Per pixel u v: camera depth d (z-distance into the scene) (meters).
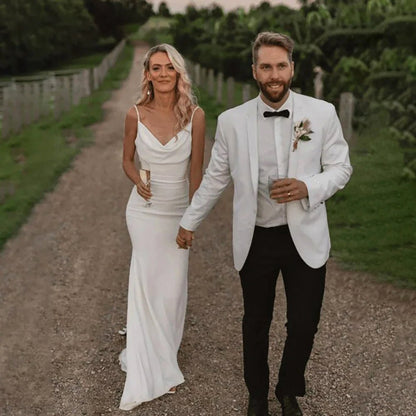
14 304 4.91
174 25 40.22
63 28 58.97
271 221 2.93
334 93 12.57
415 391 3.40
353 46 13.12
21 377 3.76
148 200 3.57
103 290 5.11
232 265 5.60
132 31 80.38
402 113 10.01
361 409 3.26
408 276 4.93
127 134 3.59
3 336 4.34
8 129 14.30
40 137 13.40
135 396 3.35
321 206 2.97
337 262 5.39
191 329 4.29
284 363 3.00
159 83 3.43
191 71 28.58
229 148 2.94
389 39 12.41
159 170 3.53
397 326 4.18
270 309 3.11
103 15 71.44
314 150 2.82
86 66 56.44
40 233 6.86
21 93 15.44
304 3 15.38
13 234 6.85
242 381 3.58
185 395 3.45
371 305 4.52
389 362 3.72
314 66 13.42
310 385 3.49
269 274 3.00
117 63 40.97
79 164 10.48
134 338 3.52
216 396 3.43
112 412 3.33
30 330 4.42
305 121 2.81
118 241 6.46
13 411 3.40
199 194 3.15
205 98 18.89
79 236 6.69
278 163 2.84
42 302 4.92
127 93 22.08
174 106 3.51
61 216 7.52
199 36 38.31
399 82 11.19
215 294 4.91
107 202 8.09
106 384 3.62
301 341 2.93
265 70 2.72
